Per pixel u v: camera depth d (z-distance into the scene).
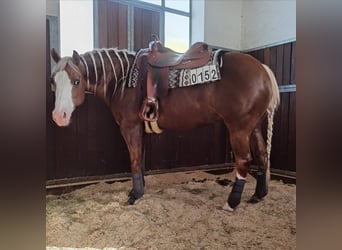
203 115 2.08
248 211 2.01
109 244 1.54
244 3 3.60
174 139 3.26
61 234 1.65
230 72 1.92
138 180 2.22
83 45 2.71
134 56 2.33
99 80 2.24
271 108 2.07
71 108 2.10
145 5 3.08
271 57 3.27
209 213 1.97
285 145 3.09
